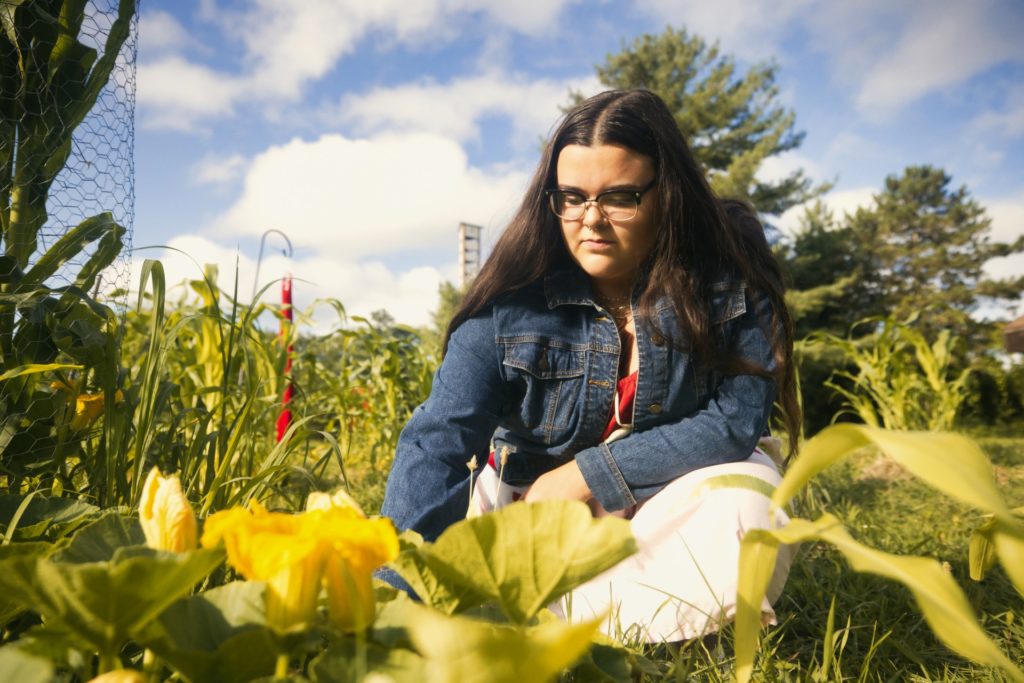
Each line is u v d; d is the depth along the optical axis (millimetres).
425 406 1562
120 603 507
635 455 1538
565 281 1658
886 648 1444
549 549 583
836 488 3225
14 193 1339
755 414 1562
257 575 494
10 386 1319
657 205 1544
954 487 487
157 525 591
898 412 5871
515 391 1695
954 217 29047
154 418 1434
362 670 493
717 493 1458
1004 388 14391
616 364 1647
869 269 24156
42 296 1302
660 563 1454
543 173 1602
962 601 519
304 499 1984
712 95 20078
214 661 519
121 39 1445
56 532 1034
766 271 1685
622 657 771
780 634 1531
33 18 1327
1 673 486
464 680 445
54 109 1356
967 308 25781
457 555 587
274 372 3053
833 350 14766
